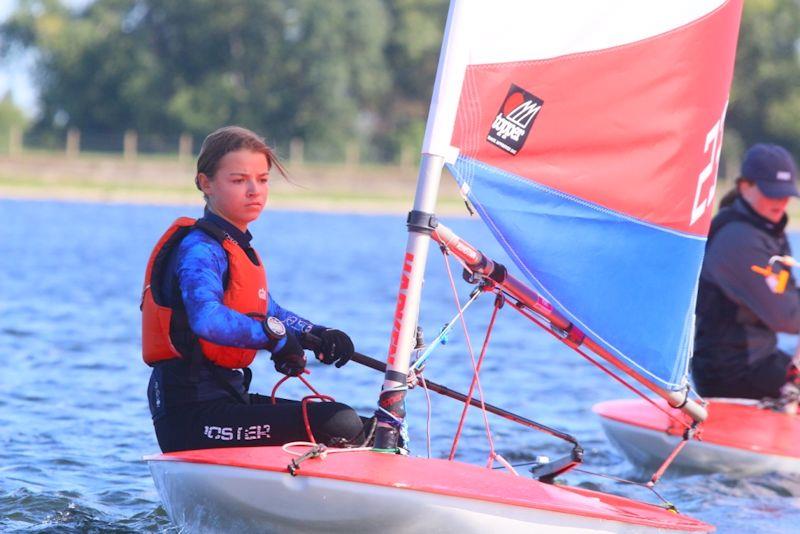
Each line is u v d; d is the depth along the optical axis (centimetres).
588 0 1584
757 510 2169
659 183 1638
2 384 3081
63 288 5600
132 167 17200
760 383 2636
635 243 1634
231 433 1567
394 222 14112
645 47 1612
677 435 2419
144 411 2827
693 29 1641
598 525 1508
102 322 4431
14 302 4938
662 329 1677
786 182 2584
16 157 16825
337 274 7094
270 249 9062
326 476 1407
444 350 4119
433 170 1547
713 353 2667
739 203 2645
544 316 1681
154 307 1562
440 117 1542
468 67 1544
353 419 1575
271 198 16838
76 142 19138
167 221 11625
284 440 1569
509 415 1719
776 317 2577
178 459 1491
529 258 1591
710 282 2662
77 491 2052
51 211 12662
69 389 3064
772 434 2433
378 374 3462
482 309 5634
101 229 10194
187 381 1577
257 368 3516
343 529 1435
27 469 2198
